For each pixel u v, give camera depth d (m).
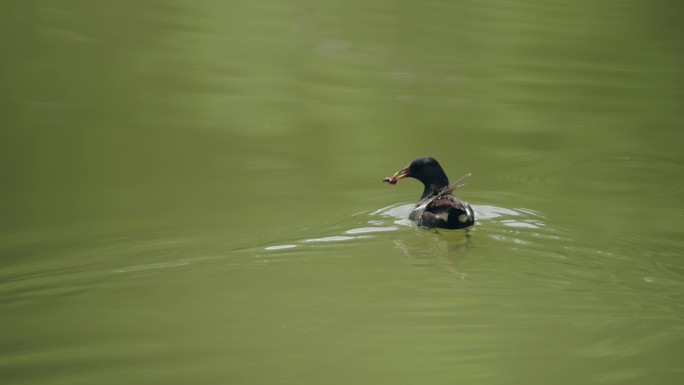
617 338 10.52
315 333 10.74
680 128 21.25
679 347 10.28
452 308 11.27
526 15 31.66
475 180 17.69
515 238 13.79
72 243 13.95
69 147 19.47
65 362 10.14
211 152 19.31
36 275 12.55
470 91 24.08
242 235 14.12
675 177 17.88
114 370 9.96
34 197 16.59
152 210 15.70
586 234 13.95
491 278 12.16
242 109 22.28
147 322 11.05
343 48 27.89
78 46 26.70
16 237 14.38
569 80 25.11
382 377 9.68
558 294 11.60
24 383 9.72
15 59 25.28
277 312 11.21
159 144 19.70
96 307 11.49
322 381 9.75
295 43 28.30
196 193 16.66
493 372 9.78
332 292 11.80
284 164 18.47
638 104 23.05
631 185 17.36
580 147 19.83
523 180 17.73
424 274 12.18
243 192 16.72
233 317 11.17
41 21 28.83
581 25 30.59
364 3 33.28
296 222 14.70
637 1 33.56
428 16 31.55
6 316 11.25
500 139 20.34
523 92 24.02
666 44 28.58
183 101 22.78
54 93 22.98
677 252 13.15
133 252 13.43
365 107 22.53
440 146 19.88
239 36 28.70
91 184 17.20
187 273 12.49
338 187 17.06
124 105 22.34
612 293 11.68
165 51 26.86
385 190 16.91
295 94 23.56
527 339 10.45
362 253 13.32
